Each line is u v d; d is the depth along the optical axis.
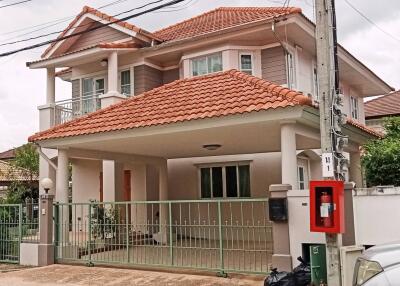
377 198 8.44
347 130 13.04
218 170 17.31
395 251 5.26
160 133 10.95
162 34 19.81
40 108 18.19
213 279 9.55
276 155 16.11
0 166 29.94
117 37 18.97
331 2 8.06
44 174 17.45
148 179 17.91
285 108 9.29
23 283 10.06
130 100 13.15
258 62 16.58
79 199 18.91
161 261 11.23
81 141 12.23
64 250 12.34
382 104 26.50
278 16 14.87
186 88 12.52
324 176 7.46
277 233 9.05
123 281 9.83
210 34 16.41
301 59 17.20
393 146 13.54
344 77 20.39
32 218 12.78
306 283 7.93
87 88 19.86
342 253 7.36
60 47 19.77
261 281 9.15
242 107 9.88
